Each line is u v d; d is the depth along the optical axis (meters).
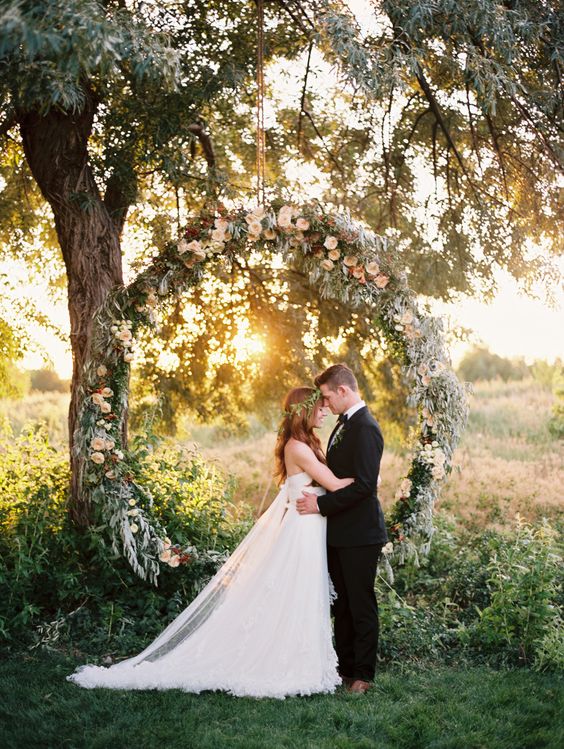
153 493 5.23
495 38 4.99
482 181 7.11
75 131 5.30
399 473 9.72
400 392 8.69
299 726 3.50
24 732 3.39
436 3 5.03
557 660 4.13
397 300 4.70
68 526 5.28
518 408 14.26
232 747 3.27
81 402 4.73
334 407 4.26
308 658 3.91
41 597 4.95
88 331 5.41
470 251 7.52
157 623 4.73
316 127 7.89
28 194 7.44
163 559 4.65
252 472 10.04
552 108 6.08
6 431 6.13
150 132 5.43
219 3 6.16
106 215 5.51
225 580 4.23
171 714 3.57
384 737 3.43
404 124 7.49
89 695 3.77
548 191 6.81
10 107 4.91
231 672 3.90
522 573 4.51
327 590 4.05
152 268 4.66
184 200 7.54
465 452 11.14
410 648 4.50
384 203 7.94
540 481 9.21
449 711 3.66
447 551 5.99
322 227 4.63
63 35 3.12
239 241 4.65
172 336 7.81
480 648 4.54
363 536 4.06
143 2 5.33
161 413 7.67
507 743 3.35
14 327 7.27
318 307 8.12
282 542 4.08
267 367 8.14
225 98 6.76
